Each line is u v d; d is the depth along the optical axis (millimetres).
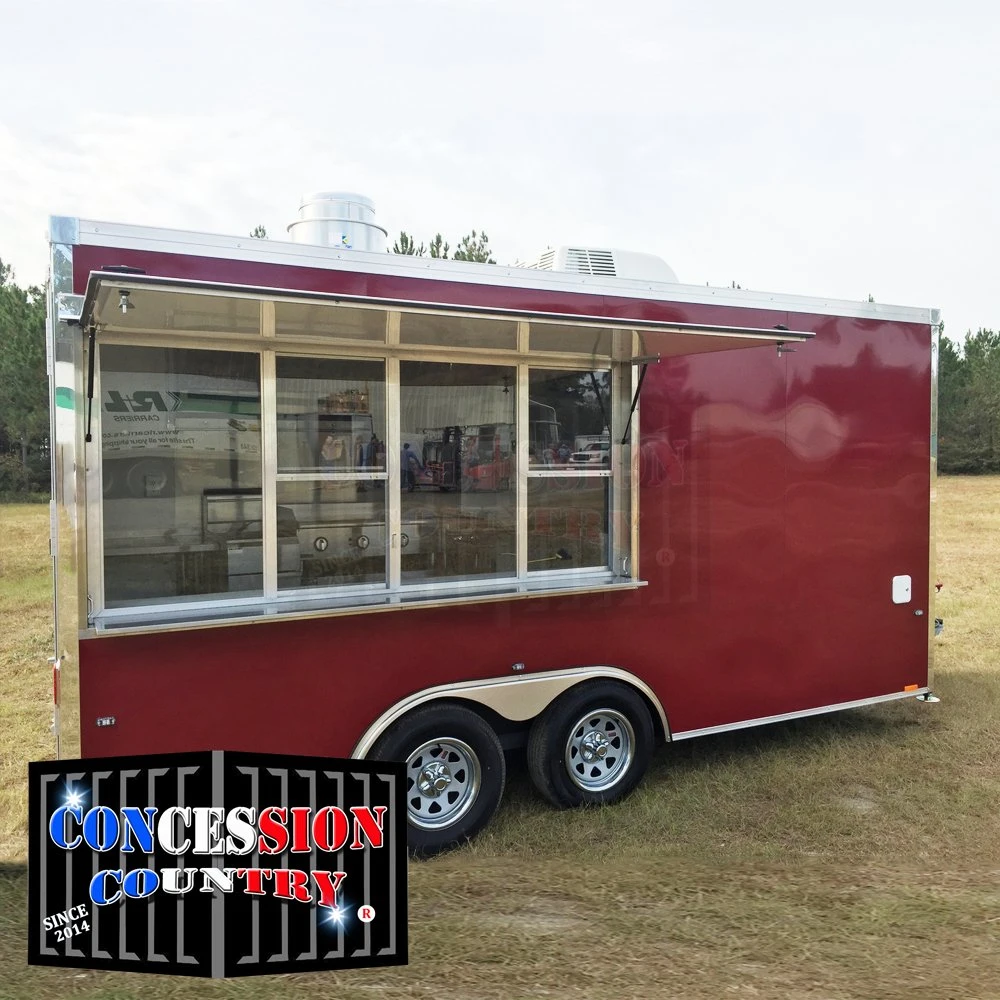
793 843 3975
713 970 2846
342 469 3719
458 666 3936
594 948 2994
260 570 3564
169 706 3352
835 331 4961
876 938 3076
